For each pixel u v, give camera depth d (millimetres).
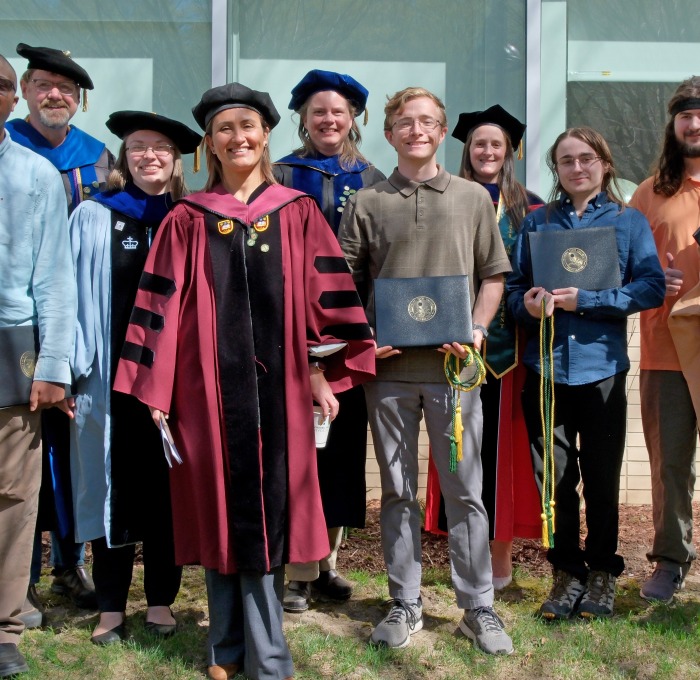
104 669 3682
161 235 3705
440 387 3871
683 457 4301
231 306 3531
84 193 4484
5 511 3641
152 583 3996
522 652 3812
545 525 3963
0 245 3580
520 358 4379
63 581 4441
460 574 3916
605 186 4258
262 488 3484
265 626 3535
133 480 3928
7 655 3611
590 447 4047
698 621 4066
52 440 4215
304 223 3711
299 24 6148
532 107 6086
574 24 6125
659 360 4344
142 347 3600
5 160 3615
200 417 3521
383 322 3807
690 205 4355
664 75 6148
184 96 6160
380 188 3980
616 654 3773
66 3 6125
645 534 5234
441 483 3928
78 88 4559
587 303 3971
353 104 4535
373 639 3877
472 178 4535
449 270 3879
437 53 6148
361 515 4297
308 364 3611
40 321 3656
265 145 3744
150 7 6133
